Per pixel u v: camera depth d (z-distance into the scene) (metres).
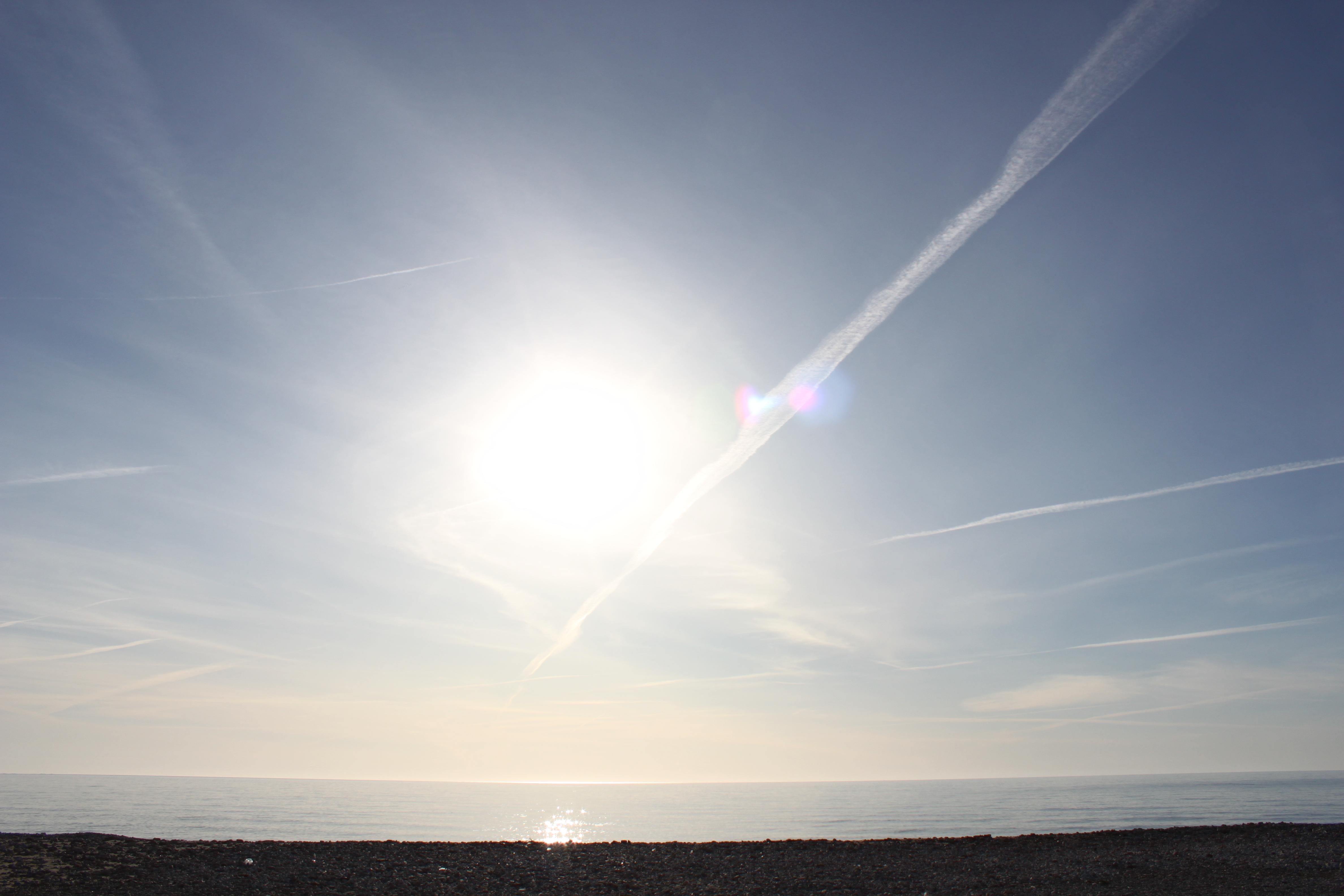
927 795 142.50
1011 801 104.06
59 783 163.50
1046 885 15.73
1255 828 23.83
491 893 14.88
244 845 19.55
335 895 14.44
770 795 164.50
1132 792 131.12
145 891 14.38
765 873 17.08
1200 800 93.50
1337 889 15.04
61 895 13.88
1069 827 54.44
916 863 18.34
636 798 154.00
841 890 15.43
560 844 21.12
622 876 16.70
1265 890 15.02
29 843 18.34
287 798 111.00
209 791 135.50
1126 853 19.48
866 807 96.00
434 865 17.50
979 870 17.47
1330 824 24.08
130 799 92.38
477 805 110.25
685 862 18.36
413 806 99.19
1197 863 17.91
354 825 57.41
